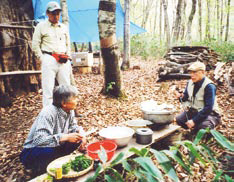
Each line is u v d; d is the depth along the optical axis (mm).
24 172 2850
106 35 5172
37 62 6605
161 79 7258
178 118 3656
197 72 3219
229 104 5117
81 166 2191
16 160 3164
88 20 9562
